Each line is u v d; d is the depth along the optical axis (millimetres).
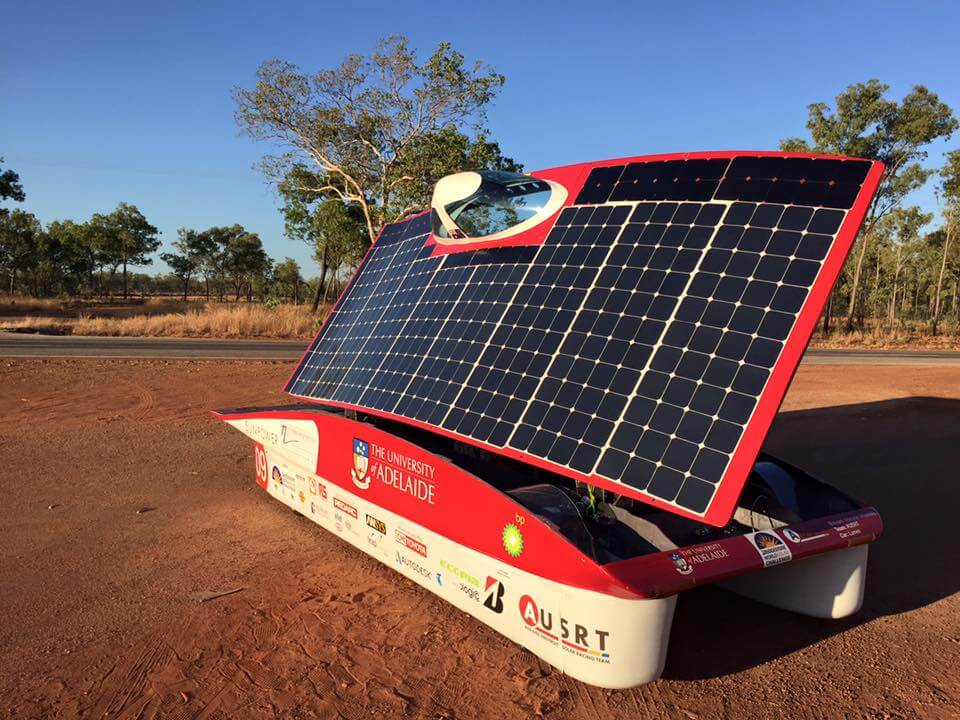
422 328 6727
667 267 5082
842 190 4652
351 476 6469
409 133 29484
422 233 8312
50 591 5766
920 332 54469
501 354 5586
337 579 6000
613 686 4043
